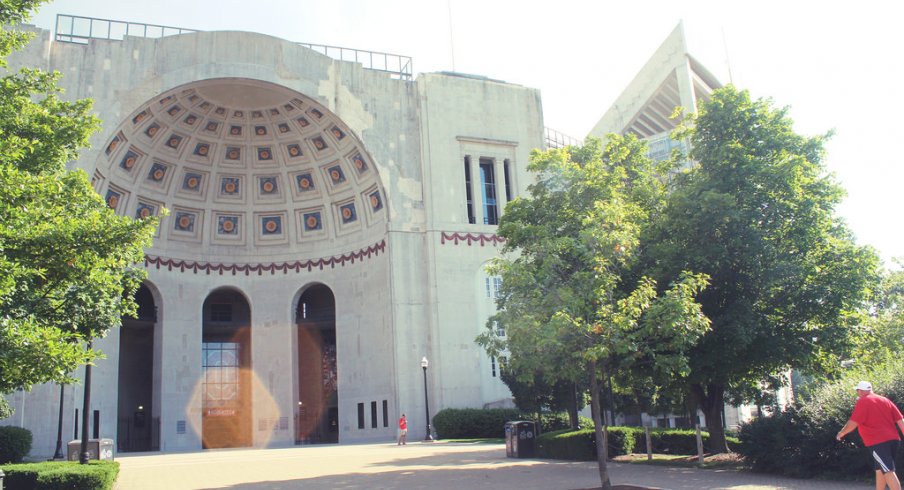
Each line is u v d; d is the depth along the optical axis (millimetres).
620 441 24625
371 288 44875
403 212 43875
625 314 15477
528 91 48969
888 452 11625
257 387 46250
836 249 21031
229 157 46469
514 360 17062
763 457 17438
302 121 45062
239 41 41906
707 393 24000
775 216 21000
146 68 40062
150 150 43062
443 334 42375
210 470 22875
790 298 20828
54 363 13633
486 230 45188
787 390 37281
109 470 17281
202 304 46062
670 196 22000
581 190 20172
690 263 20609
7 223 13281
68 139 18781
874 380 16672
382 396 42812
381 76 45406
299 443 47000
